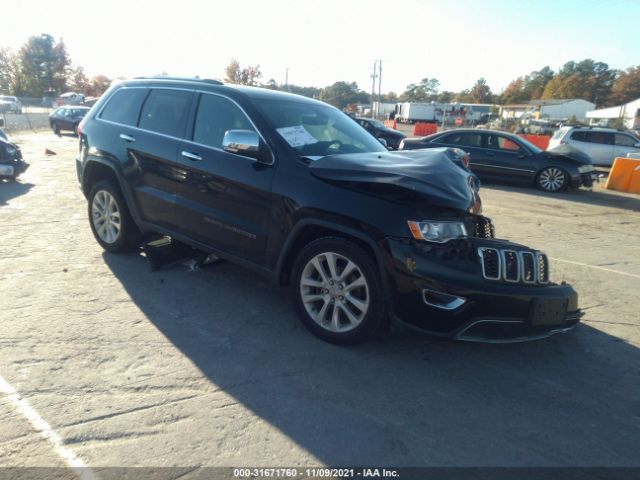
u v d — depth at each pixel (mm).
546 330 3344
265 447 2514
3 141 9703
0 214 7160
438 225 3221
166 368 3197
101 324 3756
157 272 4922
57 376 3027
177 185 4457
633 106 64688
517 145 13297
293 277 3750
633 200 12484
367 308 3361
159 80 5004
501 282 3188
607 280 5621
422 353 3588
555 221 9047
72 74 67125
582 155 13344
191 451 2453
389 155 4023
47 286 4438
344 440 2600
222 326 3838
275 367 3277
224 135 4203
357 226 3309
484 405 2994
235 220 4020
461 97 129250
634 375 3467
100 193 5340
